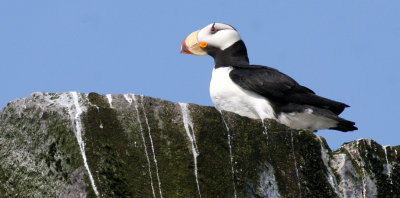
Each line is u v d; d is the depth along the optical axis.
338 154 12.12
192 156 10.11
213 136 10.53
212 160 10.30
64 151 9.49
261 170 10.83
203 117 10.58
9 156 10.23
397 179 12.49
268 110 14.29
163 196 9.56
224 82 14.75
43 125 9.88
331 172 11.73
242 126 10.99
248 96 14.48
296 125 14.66
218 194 10.06
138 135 9.89
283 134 11.43
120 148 9.65
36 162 9.84
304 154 11.50
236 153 10.66
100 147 9.50
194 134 10.33
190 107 10.58
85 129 9.54
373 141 12.63
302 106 14.26
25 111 10.27
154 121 10.15
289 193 10.95
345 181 11.77
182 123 10.36
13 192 9.94
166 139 10.07
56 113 9.77
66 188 9.29
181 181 9.81
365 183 12.01
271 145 11.21
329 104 14.25
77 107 9.80
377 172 12.30
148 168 9.70
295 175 11.20
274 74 14.58
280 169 11.09
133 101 10.17
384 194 12.17
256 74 14.57
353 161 12.14
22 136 10.18
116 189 9.25
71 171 9.30
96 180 9.16
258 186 10.64
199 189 9.90
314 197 11.17
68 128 9.56
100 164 9.34
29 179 9.82
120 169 9.46
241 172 10.54
